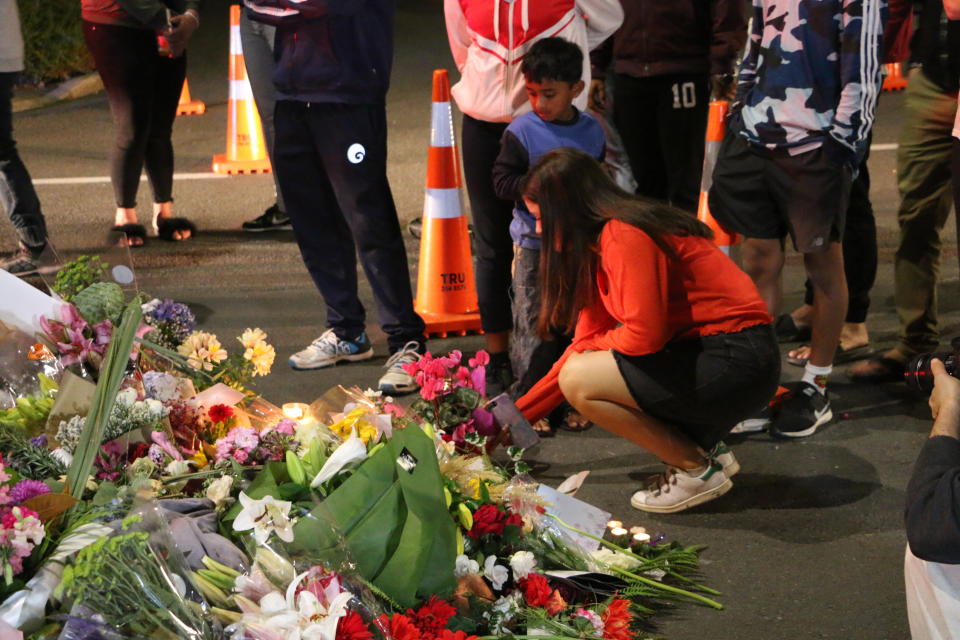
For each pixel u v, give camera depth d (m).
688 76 5.25
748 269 4.23
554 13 4.04
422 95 10.71
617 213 3.21
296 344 5.08
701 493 3.58
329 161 4.50
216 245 6.53
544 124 3.92
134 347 2.55
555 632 2.35
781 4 3.78
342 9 4.17
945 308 5.31
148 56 6.18
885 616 3.02
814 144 3.83
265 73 5.33
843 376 4.65
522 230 3.96
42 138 9.38
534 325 4.04
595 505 3.69
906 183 4.36
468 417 3.01
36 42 10.95
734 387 3.35
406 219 7.00
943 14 4.11
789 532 3.49
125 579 1.77
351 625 1.88
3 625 1.65
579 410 3.55
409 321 4.76
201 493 2.27
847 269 4.74
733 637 2.93
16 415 2.36
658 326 3.22
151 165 6.54
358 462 2.25
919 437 4.12
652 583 3.07
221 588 1.94
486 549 2.50
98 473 2.24
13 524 1.75
